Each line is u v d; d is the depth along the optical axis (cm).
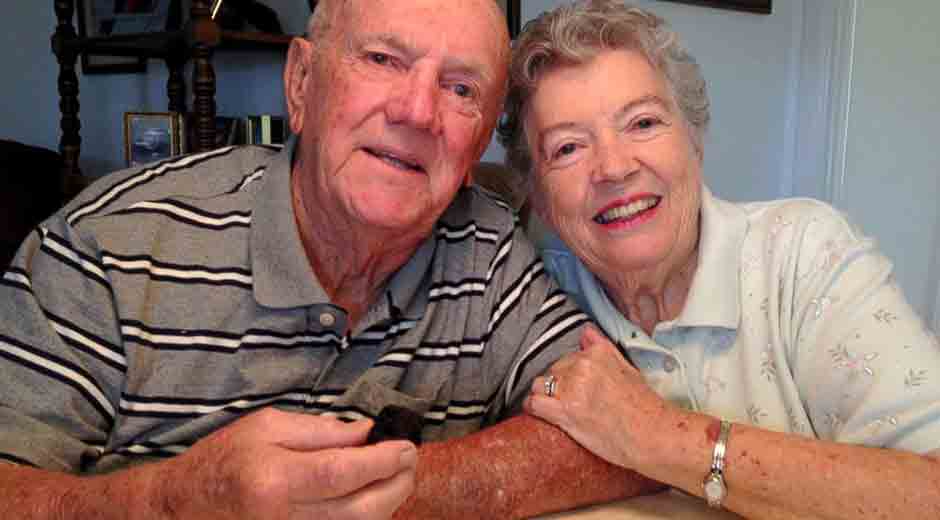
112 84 262
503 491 87
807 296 99
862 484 76
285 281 97
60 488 75
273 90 229
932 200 281
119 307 90
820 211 106
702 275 104
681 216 104
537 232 149
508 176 121
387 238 99
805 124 270
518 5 214
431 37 94
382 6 94
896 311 91
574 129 102
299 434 67
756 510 82
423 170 97
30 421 84
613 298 116
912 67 267
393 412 92
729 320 102
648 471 87
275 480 64
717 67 251
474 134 100
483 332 112
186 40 175
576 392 92
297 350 99
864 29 256
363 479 64
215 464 67
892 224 277
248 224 100
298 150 107
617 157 98
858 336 91
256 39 184
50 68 275
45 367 86
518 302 114
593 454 91
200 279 95
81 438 89
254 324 96
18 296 88
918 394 82
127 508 70
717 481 83
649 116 100
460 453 89
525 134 111
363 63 95
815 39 263
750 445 82
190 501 67
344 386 103
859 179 268
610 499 92
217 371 94
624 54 100
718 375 105
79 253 91
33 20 274
